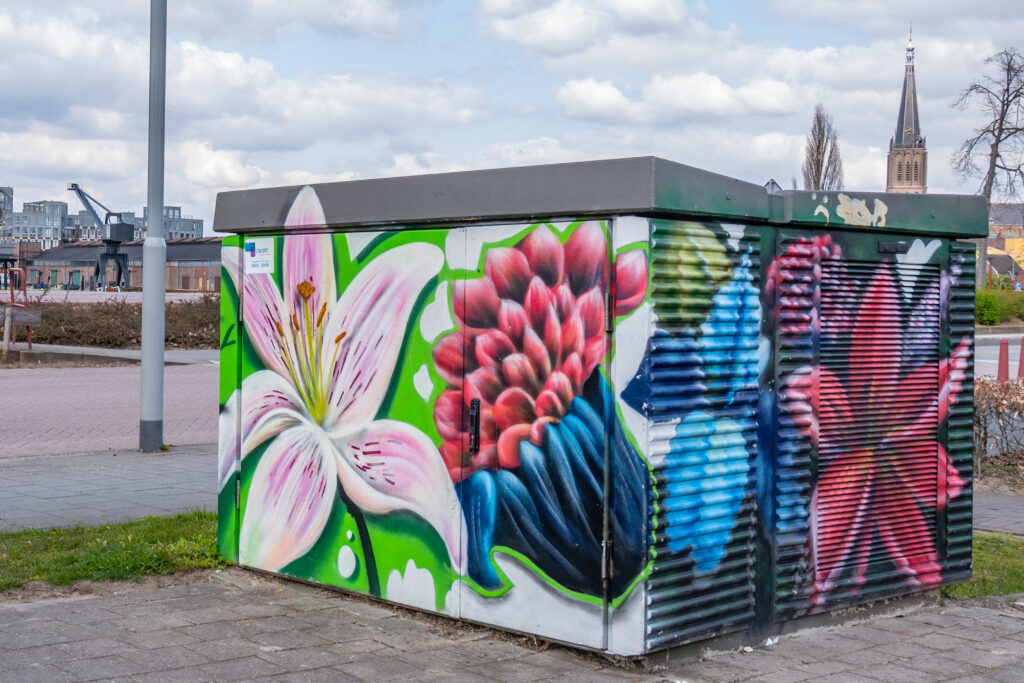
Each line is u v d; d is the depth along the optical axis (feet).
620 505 14.74
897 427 18.56
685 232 14.98
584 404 15.06
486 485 16.33
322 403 18.72
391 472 17.65
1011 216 129.49
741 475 16.03
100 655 14.75
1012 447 33.50
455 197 16.47
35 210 511.40
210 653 15.06
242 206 19.85
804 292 17.02
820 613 17.44
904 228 18.19
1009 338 125.18
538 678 14.39
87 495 27.37
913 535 18.81
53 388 55.06
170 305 92.79
